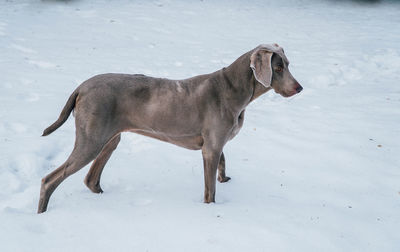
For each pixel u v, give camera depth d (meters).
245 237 3.11
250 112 6.34
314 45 10.31
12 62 7.51
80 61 7.94
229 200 3.88
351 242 3.14
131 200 3.76
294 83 3.57
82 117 3.47
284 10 14.88
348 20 13.54
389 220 3.52
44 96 6.25
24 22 10.34
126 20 11.52
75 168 3.51
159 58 8.55
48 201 3.54
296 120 6.02
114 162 4.61
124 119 3.63
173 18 12.27
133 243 3.01
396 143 5.18
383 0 17.42
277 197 3.94
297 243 3.08
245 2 15.82
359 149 5.03
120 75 3.67
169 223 3.29
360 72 8.46
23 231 3.10
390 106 6.50
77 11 12.07
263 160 4.80
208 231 3.18
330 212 3.62
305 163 4.73
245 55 3.67
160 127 3.67
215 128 3.63
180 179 4.29
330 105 6.64
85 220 3.31
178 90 3.65
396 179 4.32
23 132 5.15
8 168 4.31
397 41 10.66
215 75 3.73
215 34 10.88
